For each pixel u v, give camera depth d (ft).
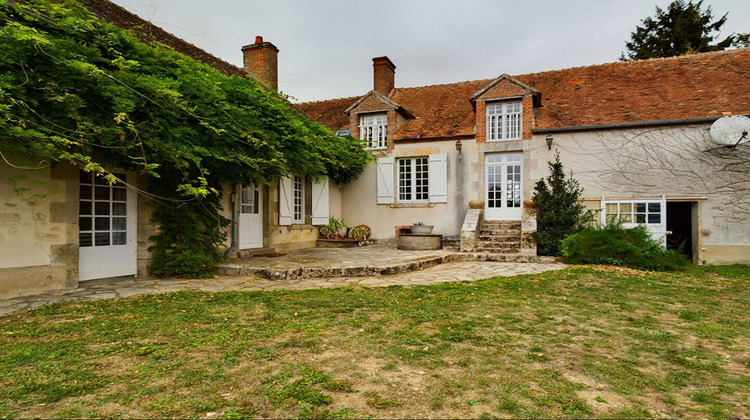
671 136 34.50
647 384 9.18
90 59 17.03
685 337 12.73
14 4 15.83
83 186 21.20
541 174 37.96
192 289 19.67
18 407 7.62
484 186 40.47
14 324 13.29
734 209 32.86
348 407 7.86
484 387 8.83
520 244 34.88
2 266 17.07
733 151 32.99
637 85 39.83
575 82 43.04
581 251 30.48
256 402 7.99
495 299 17.83
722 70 38.27
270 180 27.27
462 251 34.68
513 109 39.78
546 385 8.96
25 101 13.98
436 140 42.04
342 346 11.32
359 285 21.16
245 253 31.17
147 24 30.01
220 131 20.36
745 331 13.44
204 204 24.86
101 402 7.88
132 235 23.40
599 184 36.11
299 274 23.47
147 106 18.12
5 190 17.21
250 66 42.65
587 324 14.11
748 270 29.40
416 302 17.04
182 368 9.61
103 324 13.19
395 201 44.16
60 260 19.15
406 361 10.28
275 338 11.96
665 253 30.12
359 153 41.37
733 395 8.71
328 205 42.91
